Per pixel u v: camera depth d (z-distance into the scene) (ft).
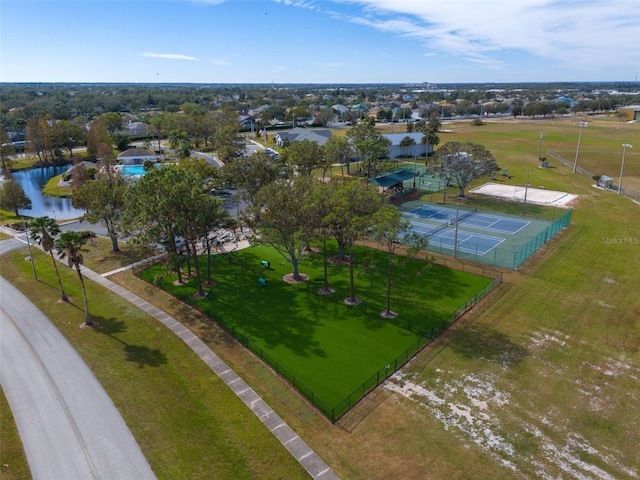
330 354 109.19
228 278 155.12
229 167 184.55
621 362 104.17
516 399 91.91
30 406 92.94
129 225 142.31
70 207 278.67
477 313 127.44
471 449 78.95
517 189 274.36
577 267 157.58
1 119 625.41
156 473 75.25
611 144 446.60
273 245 160.76
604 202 242.58
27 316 131.75
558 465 75.46
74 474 75.56
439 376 99.91
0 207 261.85
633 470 74.43
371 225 121.08
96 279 156.46
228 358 108.37
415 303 134.51
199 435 83.41
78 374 103.40
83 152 465.47
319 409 89.66
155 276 149.18
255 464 76.43
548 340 113.50
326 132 447.42
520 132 552.00
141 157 388.16
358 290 144.25
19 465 77.51
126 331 122.11
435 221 214.28
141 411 90.43
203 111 648.79
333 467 75.56
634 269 155.12
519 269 156.46
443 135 524.52
